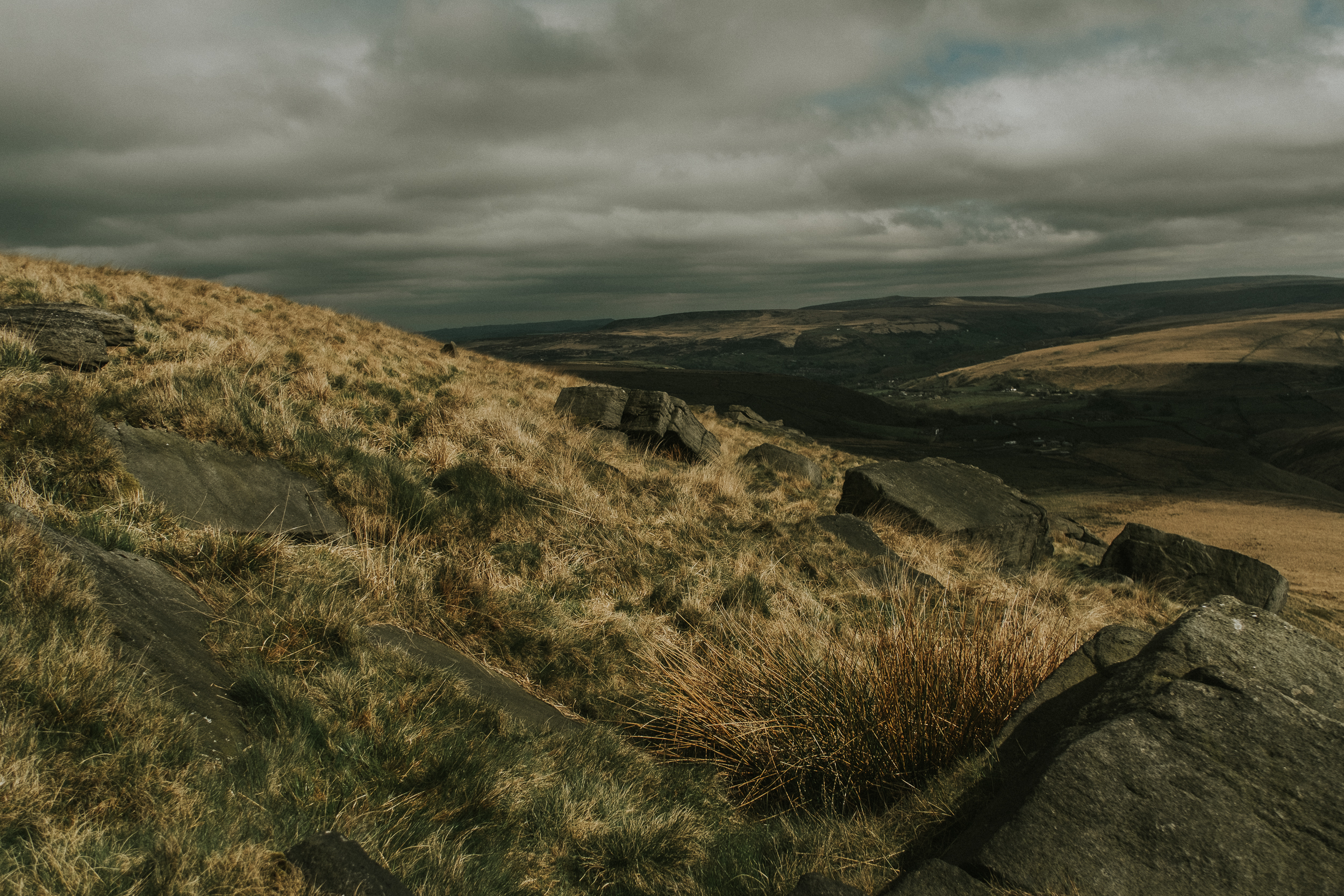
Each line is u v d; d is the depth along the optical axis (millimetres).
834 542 10109
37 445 4969
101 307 14461
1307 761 2598
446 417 11023
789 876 3041
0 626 2838
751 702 4934
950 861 2590
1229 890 2289
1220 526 86812
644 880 3107
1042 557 16250
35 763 2342
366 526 6387
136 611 3621
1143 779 2568
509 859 2967
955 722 4172
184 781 2619
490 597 5961
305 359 13047
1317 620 20219
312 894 2123
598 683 5602
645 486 10781
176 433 6090
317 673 3871
